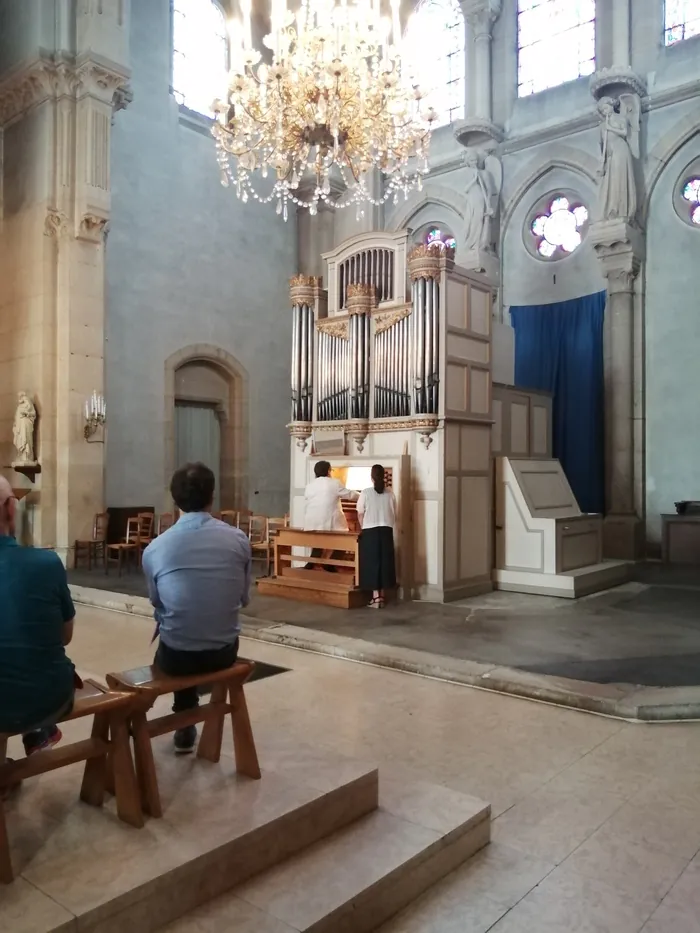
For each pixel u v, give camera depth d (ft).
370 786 11.27
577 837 11.49
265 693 18.21
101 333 40.57
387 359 31.55
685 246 42.93
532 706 17.49
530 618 26.58
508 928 9.29
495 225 48.98
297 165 32.35
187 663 10.88
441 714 16.84
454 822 10.85
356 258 33.42
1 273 42.22
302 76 28.07
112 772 10.50
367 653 21.17
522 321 48.37
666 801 12.69
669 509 43.32
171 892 8.54
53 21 39.22
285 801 10.23
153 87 45.85
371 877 9.39
